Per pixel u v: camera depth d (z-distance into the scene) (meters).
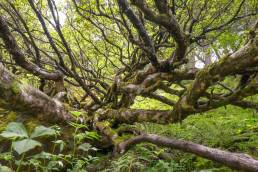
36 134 2.32
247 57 2.54
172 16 2.92
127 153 3.30
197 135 3.92
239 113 4.91
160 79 3.88
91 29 5.15
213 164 3.13
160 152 3.37
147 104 6.68
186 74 3.70
